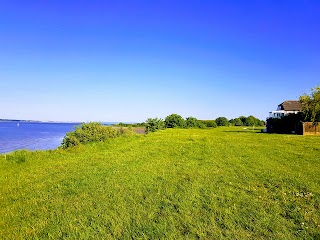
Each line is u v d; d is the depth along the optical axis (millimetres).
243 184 10656
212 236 6496
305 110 40812
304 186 10242
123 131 33438
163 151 19719
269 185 10438
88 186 10805
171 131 47656
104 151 21078
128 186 10562
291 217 7547
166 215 7719
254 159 15852
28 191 10609
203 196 9234
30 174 13672
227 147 21062
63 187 10867
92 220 7496
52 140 50281
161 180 11375
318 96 40062
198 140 26781
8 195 10180
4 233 6988
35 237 6664
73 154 20047
